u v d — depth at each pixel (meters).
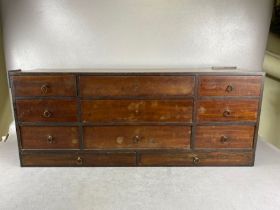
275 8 2.26
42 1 2.22
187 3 2.24
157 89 1.86
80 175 1.89
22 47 2.33
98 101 1.88
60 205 1.55
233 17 2.29
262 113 2.57
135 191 1.69
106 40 2.31
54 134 1.94
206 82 1.85
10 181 1.80
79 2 2.22
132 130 1.94
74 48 2.33
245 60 2.41
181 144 1.98
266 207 1.54
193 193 1.67
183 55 2.37
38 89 1.85
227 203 1.57
